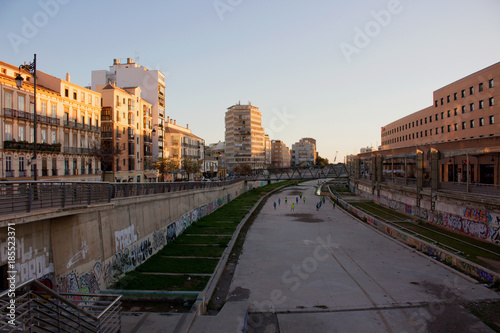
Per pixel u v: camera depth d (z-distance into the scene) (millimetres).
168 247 28812
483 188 31531
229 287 20547
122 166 61281
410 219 41750
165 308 15555
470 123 48125
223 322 14008
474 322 15672
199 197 44531
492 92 42906
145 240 24703
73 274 15055
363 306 17766
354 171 88000
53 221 13859
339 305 17938
